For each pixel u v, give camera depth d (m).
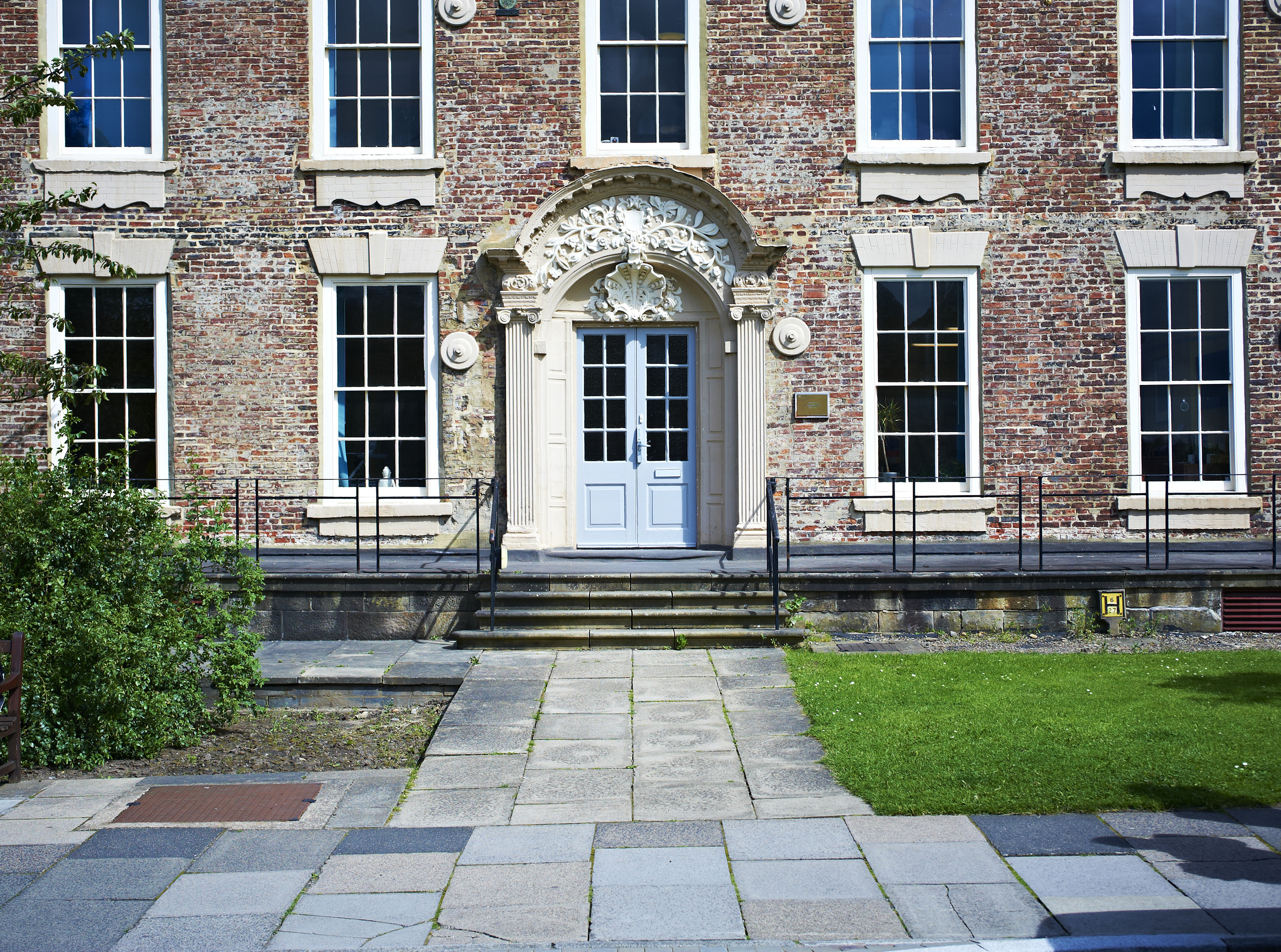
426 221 12.04
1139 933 4.41
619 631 9.69
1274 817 5.62
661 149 12.11
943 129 12.26
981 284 12.04
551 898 4.83
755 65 12.04
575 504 12.19
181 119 12.04
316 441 12.05
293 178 12.03
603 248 11.88
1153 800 5.82
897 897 4.79
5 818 6.03
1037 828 5.53
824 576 10.20
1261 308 12.09
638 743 7.08
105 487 8.02
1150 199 12.06
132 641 7.48
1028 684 8.17
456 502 12.01
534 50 12.05
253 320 12.03
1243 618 10.43
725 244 11.84
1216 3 12.20
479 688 8.36
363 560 11.60
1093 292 12.03
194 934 4.51
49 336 12.00
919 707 7.59
